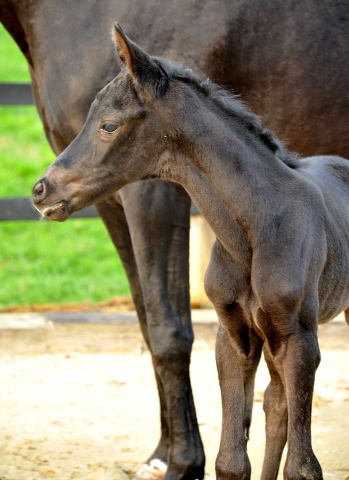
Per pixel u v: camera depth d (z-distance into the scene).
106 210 7.77
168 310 7.07
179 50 7.37
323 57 7.41
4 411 9.04
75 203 5.91
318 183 6.21
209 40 7.35
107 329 11.75
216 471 5.82
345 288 6.20
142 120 5.78
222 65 7.44
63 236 18.61
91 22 7.45
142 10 7.39
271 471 6.21
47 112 7.75
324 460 7.46
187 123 5.73
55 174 5.88
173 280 7.11
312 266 5.68
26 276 16.14
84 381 10.23
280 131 7.59
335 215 6.12
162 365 7.05
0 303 14.33
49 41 7.57
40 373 10.56
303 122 7.52
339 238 6.05
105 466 7.48
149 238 7.06
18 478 7.11
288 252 5.58
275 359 5.77
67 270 16.59
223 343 5.98
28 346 11.52
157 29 7.38
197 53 7.37
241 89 7.53
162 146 5.84
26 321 11.90
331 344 11.56
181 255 7.13
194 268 12.89
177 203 7.05
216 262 5.91
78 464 7.52
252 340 5.95
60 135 7.71
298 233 5.64
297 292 5.52
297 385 5.57
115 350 11.68
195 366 10.81
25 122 25.14
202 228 12.77
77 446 8.00
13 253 17.47
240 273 5.80
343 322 11.71
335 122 7.50
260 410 9.05
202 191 5.82
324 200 6.07
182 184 5.92
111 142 5.80
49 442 8.10
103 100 5.84
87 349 11.62
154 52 7.40
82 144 5.89
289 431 5.59
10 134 24.05
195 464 6.98
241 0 7.38
